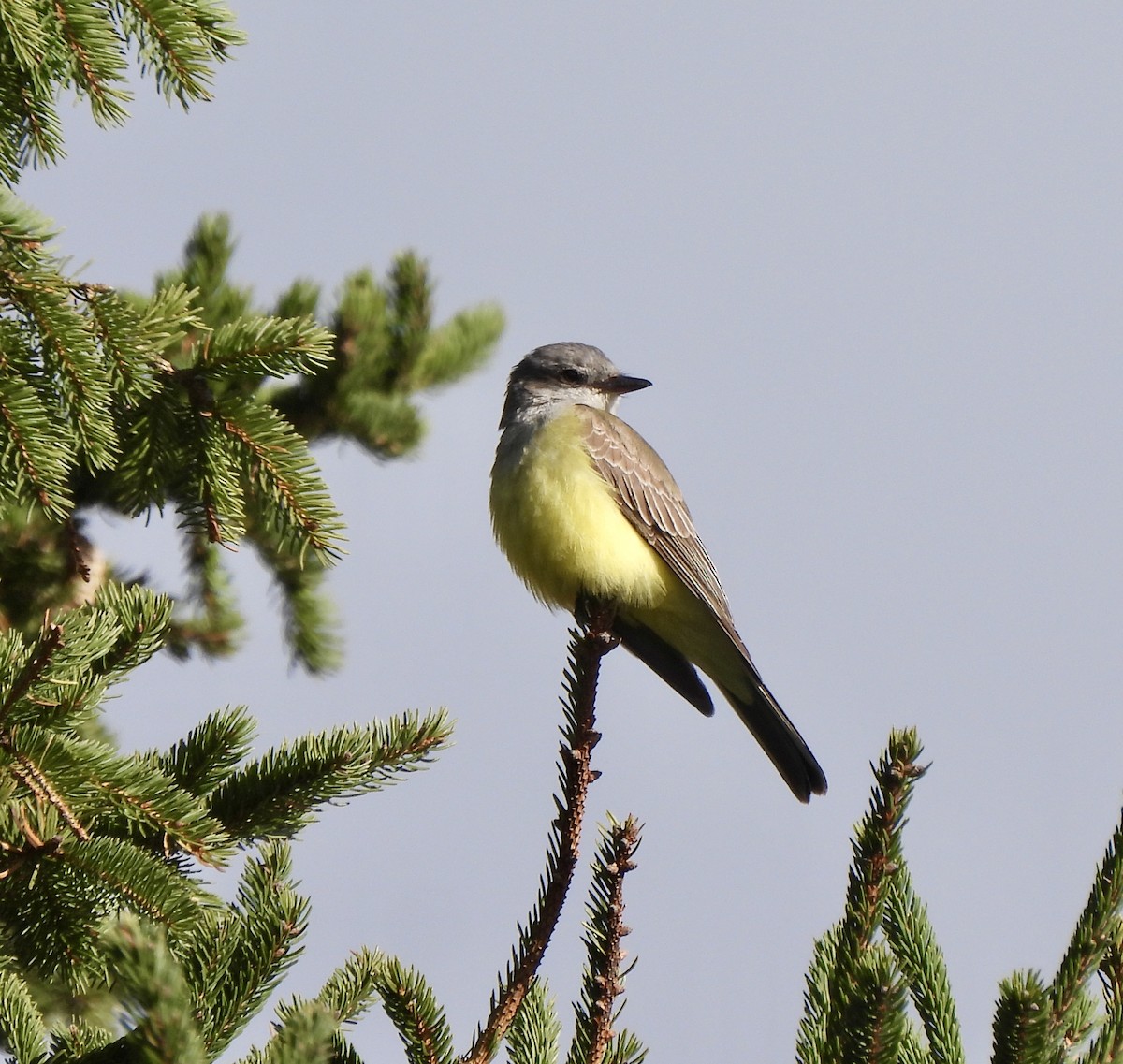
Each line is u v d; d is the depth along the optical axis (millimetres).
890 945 7898
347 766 9891
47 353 9922
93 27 10000
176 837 8758
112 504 15117
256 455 11047
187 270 17359
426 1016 7938
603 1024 7668
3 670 8414
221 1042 7457
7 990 7836
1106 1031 7215
